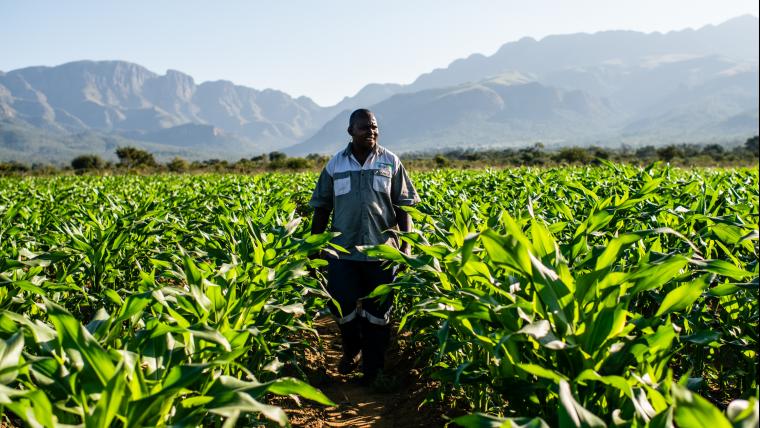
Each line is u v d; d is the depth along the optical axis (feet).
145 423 6.15
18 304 10.64
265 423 11.60
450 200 22.52
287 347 12.55
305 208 33.65
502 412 10.84
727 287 8.41
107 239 14.66
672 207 15.35
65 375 6.59
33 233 18.74
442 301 8.43
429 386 13.69
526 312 7.41
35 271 11.59
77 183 52.24
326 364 16.28
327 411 12.96
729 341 10.66
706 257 12.69
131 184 49.96
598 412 7.30
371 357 14.64
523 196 22.12
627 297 7.34
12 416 10.14
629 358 7.12
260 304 9.73
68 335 6.15
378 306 14.57
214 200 27.86
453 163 145.38
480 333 8.32
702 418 4.52
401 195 14.99
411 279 10.98
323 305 15.14
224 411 6.02
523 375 7.77
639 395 6.55
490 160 178.91
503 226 10.89
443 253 9.19
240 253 12.78
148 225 16.03
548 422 7.93
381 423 12.36
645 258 8.32
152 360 7.26
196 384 7.95
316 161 169.68
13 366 6.12
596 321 7.06
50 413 5.65
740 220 11.14
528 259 6.91
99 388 6.16
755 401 4.92
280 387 6.63
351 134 14.70
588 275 7.13
